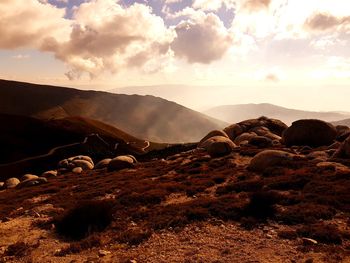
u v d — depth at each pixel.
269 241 15.88
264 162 32.78
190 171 37.38
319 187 23.22
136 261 15.27
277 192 22.83
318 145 50.78
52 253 18.11
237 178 30.73
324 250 14.27
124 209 24.66
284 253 14.42
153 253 16.08
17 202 35.22
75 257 17.03
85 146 143.25
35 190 41.06
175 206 23.03
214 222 19.23
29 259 17.47
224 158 42.53
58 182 46.47
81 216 21.38
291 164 32.16
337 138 51.88
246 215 19.56
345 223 17.33
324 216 18.31
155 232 19.06
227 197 23.53
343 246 14.77
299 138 51.31
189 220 20.08
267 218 18.84
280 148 46.28
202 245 16.33
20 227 24.06
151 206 24.81
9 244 20.61
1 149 120.19
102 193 32.09
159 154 87.00
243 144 53.69
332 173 27.12
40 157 120.75
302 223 17.78
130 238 18.22
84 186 38.22
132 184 34.09
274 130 72.69
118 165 51.75
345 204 19.81
